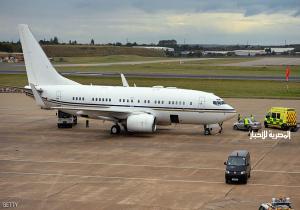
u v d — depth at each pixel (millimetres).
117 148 69312
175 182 51312
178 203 43938
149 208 42500
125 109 81312
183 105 79125
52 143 73125
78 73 198875
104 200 44875
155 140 75438
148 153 66000
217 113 78250
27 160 61906
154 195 46469
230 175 50312
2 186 49812
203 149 68750
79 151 67312
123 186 49719
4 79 172000
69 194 46906
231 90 145250
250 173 54656
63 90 85000
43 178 53094
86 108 80875
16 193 47312
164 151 67312
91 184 50531
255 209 41938
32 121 94312
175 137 78125
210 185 50156
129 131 79812
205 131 80500
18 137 77875
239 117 90250
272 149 69062
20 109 110812
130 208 42500
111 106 82125
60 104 84875
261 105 116812
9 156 64188
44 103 82688
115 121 81250
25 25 87062
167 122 81188
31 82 88375
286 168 57875
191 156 64125
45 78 87875
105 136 79062
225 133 82250
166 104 79688
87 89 84312
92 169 57125
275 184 50656
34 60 87688
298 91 144625
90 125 89938
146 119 77125
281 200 40062
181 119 80000
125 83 98688
